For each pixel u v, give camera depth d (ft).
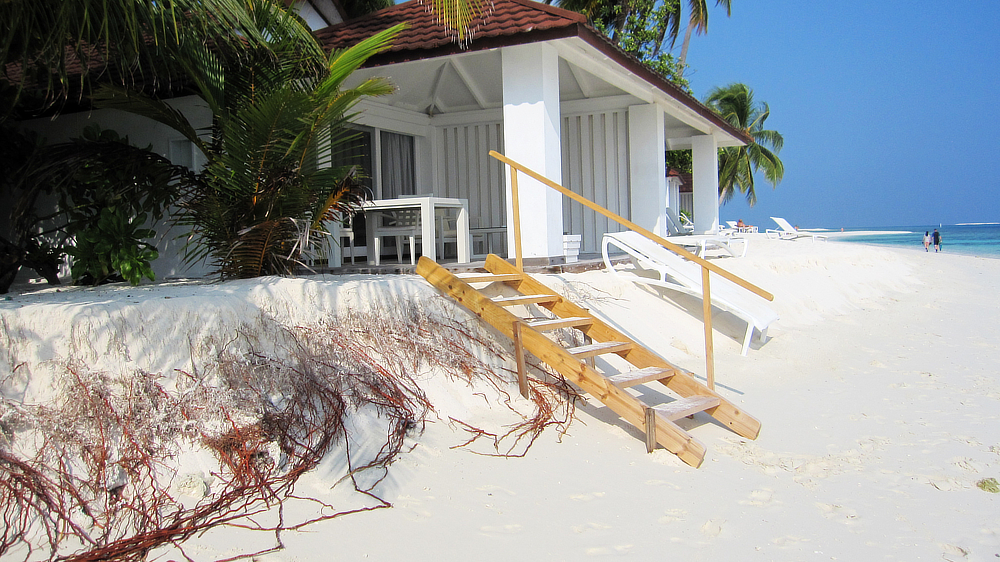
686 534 11.37
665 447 14.74
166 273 29.30
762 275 36.32
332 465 12.85
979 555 10.80
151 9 16.96
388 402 15.11
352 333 16.66
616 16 89.92
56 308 12.92
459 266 25.52
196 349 14.05
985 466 14.56
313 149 20.71
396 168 38.37
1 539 10.19
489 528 11.35
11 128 28.66
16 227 25.48
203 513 11.15
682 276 26.14
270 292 16.03
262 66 20.95
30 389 12.09
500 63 33.37
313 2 53.72
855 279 44.21
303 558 10.18
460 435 15.15
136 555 10.13
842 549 10.98
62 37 16.52
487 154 39.55
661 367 18.26
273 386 14.15
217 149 21.44
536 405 17.16
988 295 45.62
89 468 11.46
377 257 28.32
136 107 20.04
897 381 21.85
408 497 12.33
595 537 11.19
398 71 33.53
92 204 25.48
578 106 41.45
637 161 39.96
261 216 20.35
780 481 13.74
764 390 20.81
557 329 20.65
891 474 14.15
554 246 27.96
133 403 12.56
